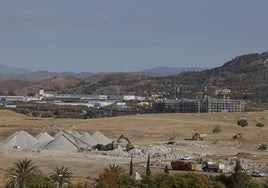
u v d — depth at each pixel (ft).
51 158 577.43
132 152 644.27
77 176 457.27
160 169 503.20
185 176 361.92
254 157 622.95
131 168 427.33
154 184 351.67
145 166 520.83
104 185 347.77
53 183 337.93
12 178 338.34
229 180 357.82
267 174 483.10
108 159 579.48
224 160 581.53
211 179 368.07
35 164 524.93
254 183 359.87
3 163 526.16
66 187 334.24
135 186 350.64
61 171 387.75
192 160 584.81
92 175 470.39
